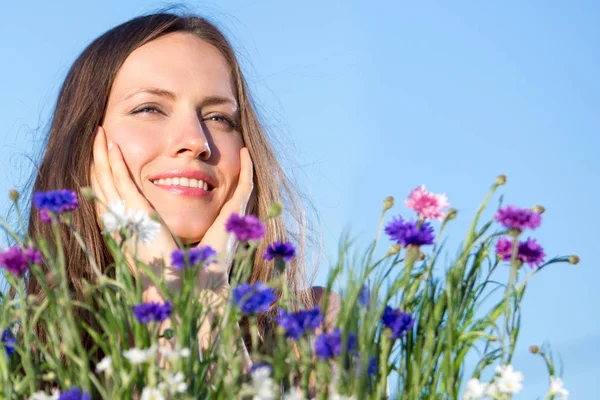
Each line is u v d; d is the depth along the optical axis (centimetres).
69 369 110
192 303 113
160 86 206
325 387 101
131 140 202
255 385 98
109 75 210
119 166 200
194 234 202
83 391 102
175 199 201
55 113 224
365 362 100
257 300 105
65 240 203
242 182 213
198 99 209
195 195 203
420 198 117
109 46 213
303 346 104
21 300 110
